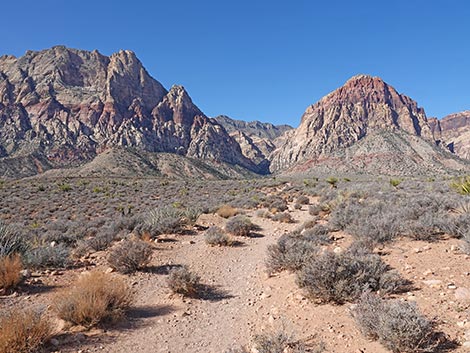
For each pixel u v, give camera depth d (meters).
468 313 4.52
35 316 4.94
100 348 4.87
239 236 14.42
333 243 10.11
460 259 6.99
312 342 4.61
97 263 9.72
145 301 7.01
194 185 58.66
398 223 9.60
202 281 8.51
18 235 9.60
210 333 5.54
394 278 5.96
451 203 12.71
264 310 6.22
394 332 3.99
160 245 12.45
